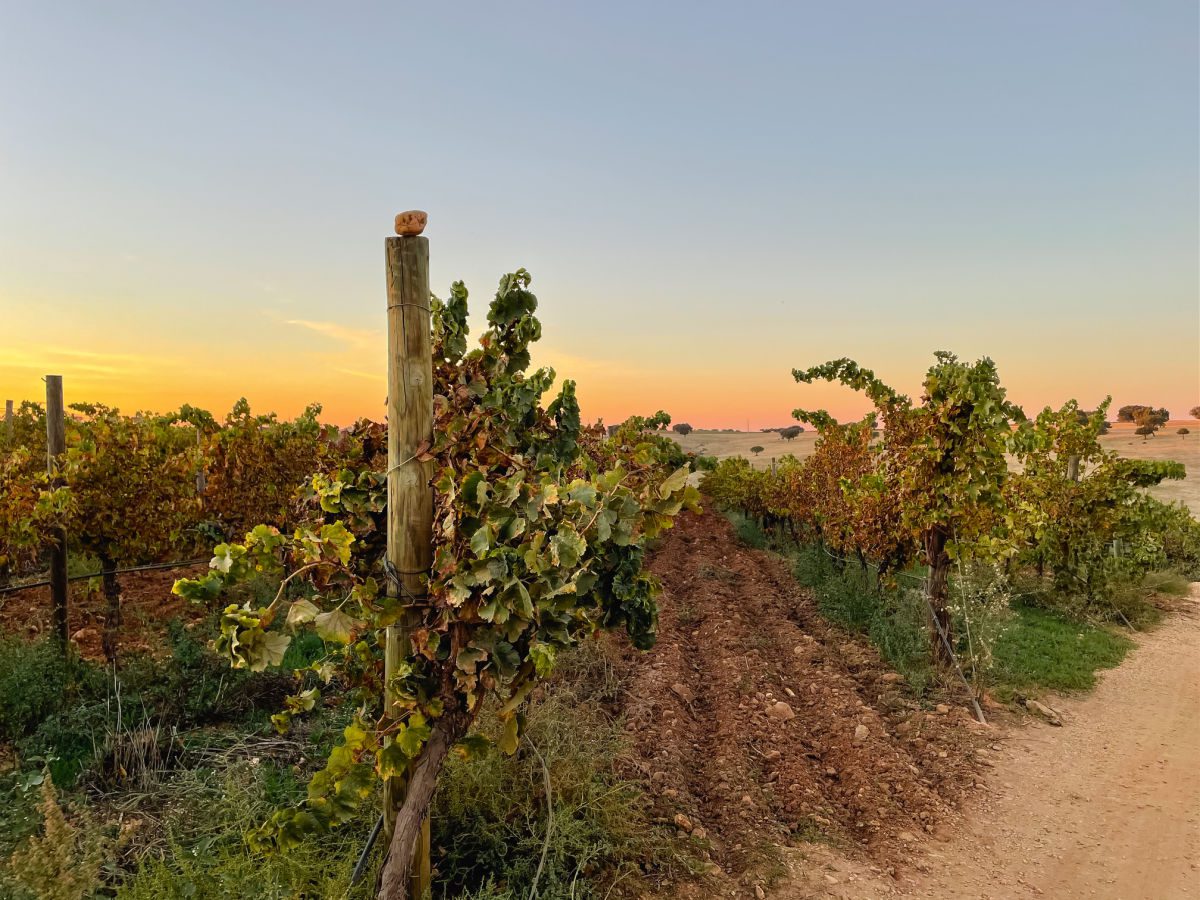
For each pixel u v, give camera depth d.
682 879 3.96
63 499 6.14
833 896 3.98
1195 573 14.05
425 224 2.96
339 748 2.83
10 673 5.23
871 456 10.79
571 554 2.82
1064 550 10.75
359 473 3.67
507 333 3.93
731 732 5.95
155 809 4.01
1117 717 6.88
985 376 7.57
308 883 3.21
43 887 2.64
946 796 5.28
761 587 11.67
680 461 12.40
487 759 4.08
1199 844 4.66
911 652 7.96
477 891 3.53
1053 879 4.29
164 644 6.79
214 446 9.41
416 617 3.09
